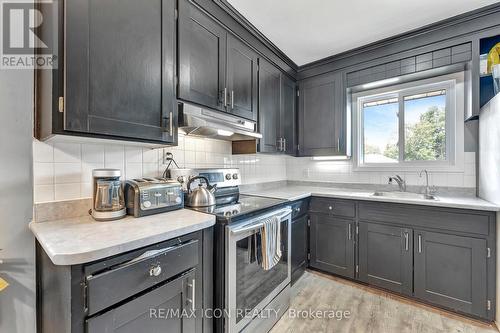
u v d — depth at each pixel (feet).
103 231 3.23
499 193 5.30
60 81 3.04
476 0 5.53
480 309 5.45
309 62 8.89
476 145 6.84
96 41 3.34
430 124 7.83
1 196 3.48
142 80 3.94
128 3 3.74
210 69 5.41
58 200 3.92
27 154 3.65
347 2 5.57
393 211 6.61
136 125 3.84
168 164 5.70
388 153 8.68
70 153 4.07
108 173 3.88
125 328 2.85
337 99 8.42
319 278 7.74
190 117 4.76
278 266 5.88
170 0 4.43
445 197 6.73
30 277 3.63
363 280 7.11
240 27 6.26
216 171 6.46
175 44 4.62
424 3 5.62
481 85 6.34
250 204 5.70
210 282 4.23
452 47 6.40
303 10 5.85
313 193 8.10
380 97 8.75
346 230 7.45
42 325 3.51
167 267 3.33
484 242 5.41
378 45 7.45
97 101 3.36
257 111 7.03
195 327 3.85
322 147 8.77
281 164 10.39
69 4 3.07
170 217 4.13
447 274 5.84
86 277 2.53
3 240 3.49
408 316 5.77
